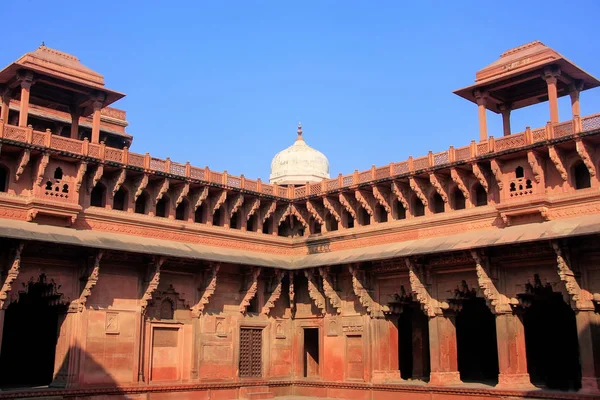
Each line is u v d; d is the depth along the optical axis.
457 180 22.98
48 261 21.11
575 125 20.12
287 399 25.41
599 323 19.52
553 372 24.03
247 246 26.98
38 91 24.36
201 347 24.45
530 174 21.36
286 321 27.84
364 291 24.89
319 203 27.88
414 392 22.88
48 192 21.19
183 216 25.55
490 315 26.97
